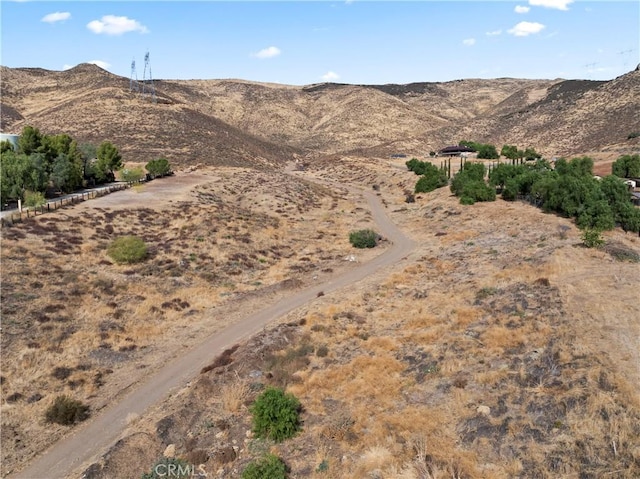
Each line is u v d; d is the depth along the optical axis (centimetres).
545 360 2177
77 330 3139
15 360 2703
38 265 3838
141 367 2883
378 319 3250
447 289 3575
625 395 1784
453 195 7381
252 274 4562
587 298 2761
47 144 6500
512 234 4841
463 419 1908
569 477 1498
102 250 4475
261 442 2031
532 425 1778
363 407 2150
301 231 6141
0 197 5178
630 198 5338
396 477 1628
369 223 6638
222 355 2933
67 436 2258
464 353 2448
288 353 2798
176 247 4838
